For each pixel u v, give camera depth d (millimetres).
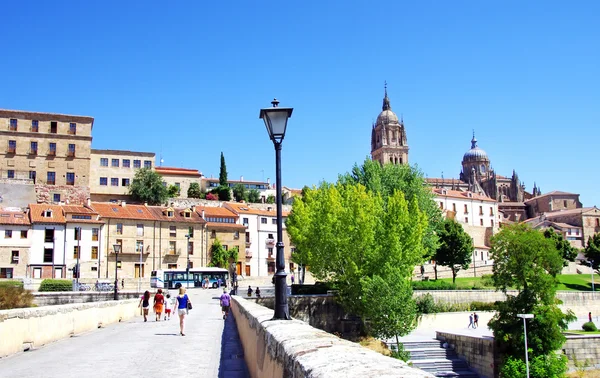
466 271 110000
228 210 108438
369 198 64812
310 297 64188
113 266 88625
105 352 17391
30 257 82125
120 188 116188
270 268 110500
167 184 133250
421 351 57219
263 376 9305
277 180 13195
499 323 52844
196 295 71062
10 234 81438
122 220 90750
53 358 15898
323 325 64250
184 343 20328
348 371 4281
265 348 9172
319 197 74500
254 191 146750
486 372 52562
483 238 153375
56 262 83750
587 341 53406
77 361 15211
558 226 168500
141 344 19969
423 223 61000
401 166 90312
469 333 63750
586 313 86875
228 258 99688
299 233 69375
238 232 103500
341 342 6453
